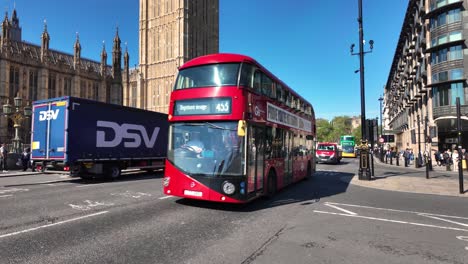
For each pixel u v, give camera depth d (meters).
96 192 11.76
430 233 6.80
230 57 8.91
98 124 15.85
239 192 8.23
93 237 5.98
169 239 5.97
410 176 20.44
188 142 8.75
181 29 79.62
